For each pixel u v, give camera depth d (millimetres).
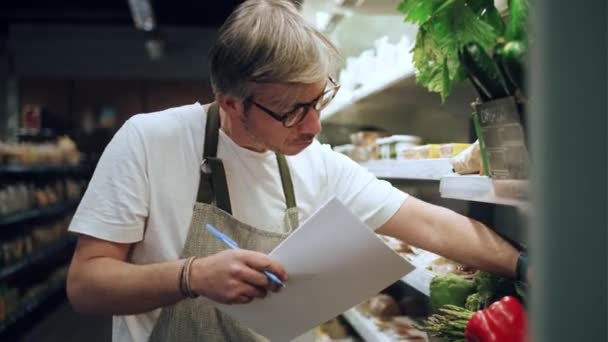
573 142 474
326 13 2670
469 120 2104
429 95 2047
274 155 1385
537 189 482
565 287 475
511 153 957
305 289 1106
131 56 8836
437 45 1096
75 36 8719
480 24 1034
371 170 2230
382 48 2062
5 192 5047
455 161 1294
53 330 5207
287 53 1033
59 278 6457
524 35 884
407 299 2260
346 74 2615
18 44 8648
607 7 474
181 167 1311
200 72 8984
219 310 1323
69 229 1221
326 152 1487
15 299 4906
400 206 1392
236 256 1067
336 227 1047
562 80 473
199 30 8961
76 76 8742
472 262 1300
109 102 8820
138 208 1253
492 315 1059
